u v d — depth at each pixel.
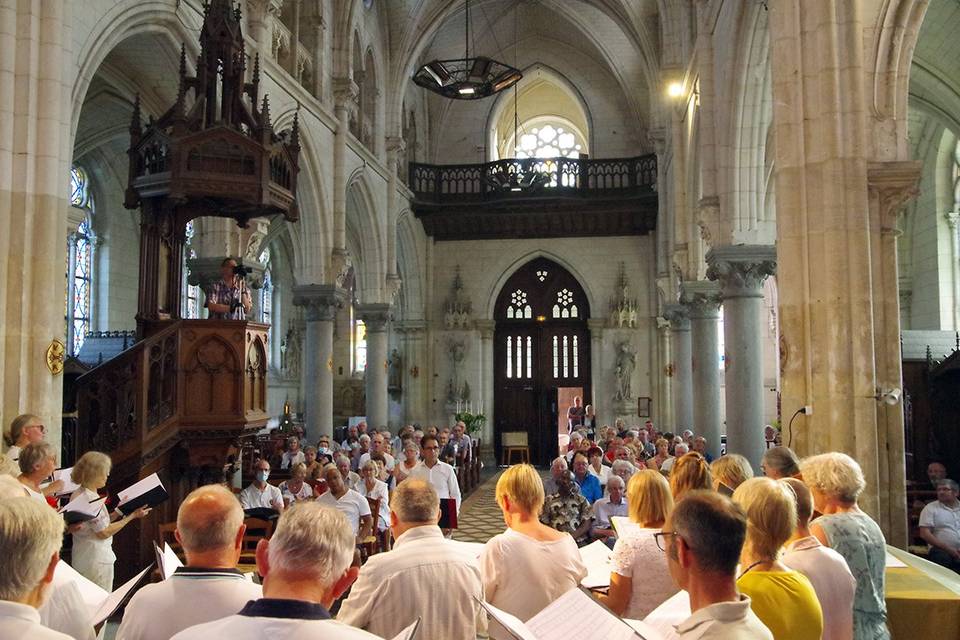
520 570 4.78
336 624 2.62
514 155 33.78
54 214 10.14
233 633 2.55
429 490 4.55
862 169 9.41
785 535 3.60
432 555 4.32
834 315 9.35
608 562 5.57
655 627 3.52
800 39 9.72
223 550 3.55
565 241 32.94
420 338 32.75
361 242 27.36
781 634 3.34
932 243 23.44
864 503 9.14
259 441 18.75
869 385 9.23
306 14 21.62
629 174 31.67
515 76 23.62
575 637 3.12
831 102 9.49
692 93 20.52
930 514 9.27
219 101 12.75
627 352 32.06
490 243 33.31
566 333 33.62
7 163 9.84
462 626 4.27
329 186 22.17
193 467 10.35
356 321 35.41
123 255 25.38
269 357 32.88
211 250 16.52
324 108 21.64
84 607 3.94
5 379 9.70
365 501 10.16
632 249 32.66
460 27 32.25
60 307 10.23
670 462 13.01
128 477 9.59
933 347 16.20
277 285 33.53
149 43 14.57
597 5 28.14
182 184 10.41
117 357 9.70
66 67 10.47
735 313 15.05
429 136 34.47
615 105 33.56
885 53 9.55
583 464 11.00
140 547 9.74
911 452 14.96
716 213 15.69
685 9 21.48
